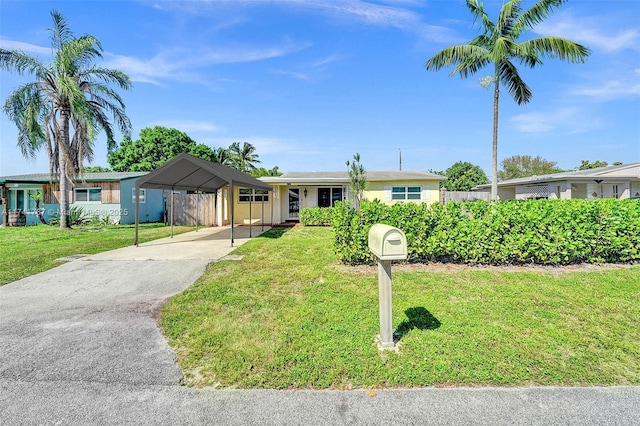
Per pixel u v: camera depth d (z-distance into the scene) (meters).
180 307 4.25
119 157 35.69
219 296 4.64
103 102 14.80
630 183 18.77
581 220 5.82
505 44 12.96
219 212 16.28
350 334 3.34
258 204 17.02
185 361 2.90
